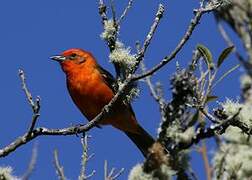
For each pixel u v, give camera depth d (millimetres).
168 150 7820
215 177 8305
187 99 7922
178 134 7910
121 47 10352
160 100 8953
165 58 8922
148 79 9562
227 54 9047
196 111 8555
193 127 8352
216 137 9508
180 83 7812
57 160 8664
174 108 7848
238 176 8719
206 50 9086
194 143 8281
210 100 8961
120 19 10547
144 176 7062
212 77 9023
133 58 10133
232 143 9656
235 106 9047
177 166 7688
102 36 10430
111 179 8711
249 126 9008
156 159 7168
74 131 10156
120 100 10328
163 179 7098
